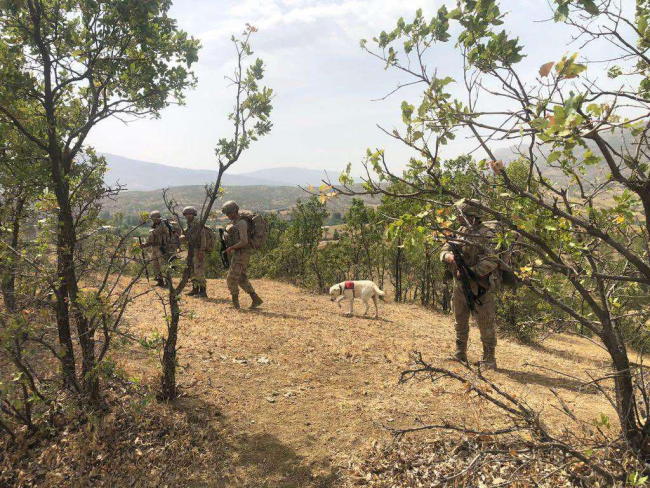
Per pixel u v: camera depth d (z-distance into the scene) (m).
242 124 4.39
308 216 17.58
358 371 5.82
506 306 9.34
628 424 2.86
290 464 3.68
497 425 4.17
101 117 4.11
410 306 13.29
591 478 2.84
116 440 3.75
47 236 3.79
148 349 3.97
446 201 2.58
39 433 3.71
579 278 2.61
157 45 4.23
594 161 2.13
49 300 3.76
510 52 2.12
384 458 3.74
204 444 3.85
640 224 2.44
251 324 7.62
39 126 3.64
